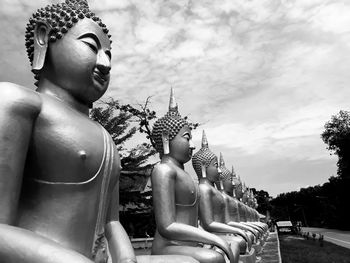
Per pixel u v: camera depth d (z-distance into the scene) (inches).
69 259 94.0
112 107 792.3
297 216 2918.3
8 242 92.9
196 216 265.0
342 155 1697.8
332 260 639.1
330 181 2050.9
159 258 206.8
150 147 829.8
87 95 131.4
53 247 95.3
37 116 113.2
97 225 123.1
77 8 132.2
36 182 113.3
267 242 694.5
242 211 577.3
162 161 267.6
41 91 130.3
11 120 102.9
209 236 233.8
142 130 793.6
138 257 209.2
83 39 128.6
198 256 225.5
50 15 129.0
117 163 132.5
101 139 126.4
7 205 99.1
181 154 262.5
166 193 241.4
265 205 2669.8
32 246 93.4
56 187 113.7
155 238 252.7
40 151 112.7
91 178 119.0
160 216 239.3
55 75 128.9
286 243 1076.5
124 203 770.8
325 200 2252.7
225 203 385.1
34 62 128.4
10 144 101.5
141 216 785.6
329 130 1764.3
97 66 129.4
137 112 790.5
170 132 262.2
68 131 116.0
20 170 104.4
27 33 135.0
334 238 1390.3
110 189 129.6
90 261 98.7
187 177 258.2
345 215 1881.2
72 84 127.6
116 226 135.5
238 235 357.1
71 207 114.4
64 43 127.1
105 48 134.5
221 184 448.5
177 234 234.7
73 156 114.8
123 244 128.0
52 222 112.0
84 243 117.3
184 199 252.2
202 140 382.6
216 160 366.6
